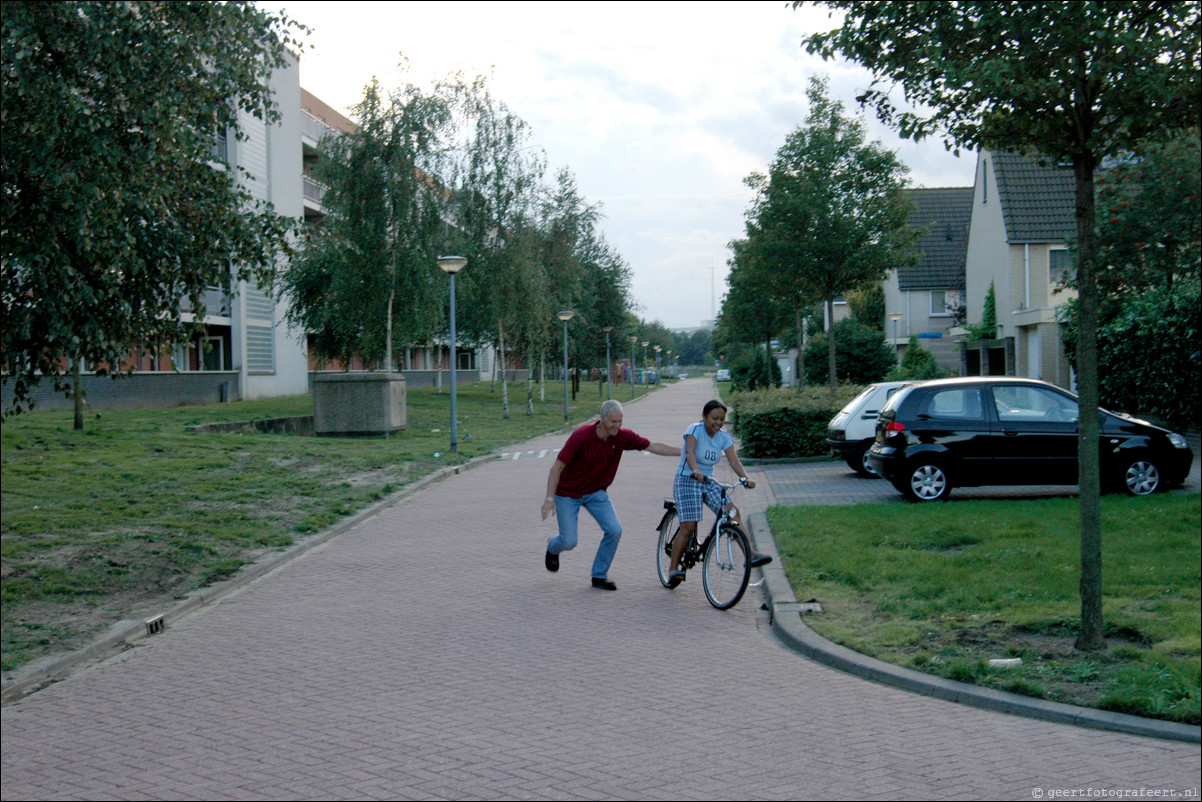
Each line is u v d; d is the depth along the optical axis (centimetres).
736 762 475
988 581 814
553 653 682
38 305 867
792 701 571
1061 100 656
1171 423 1755
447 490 1672
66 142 885
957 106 696
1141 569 822
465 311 3656
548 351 5056
